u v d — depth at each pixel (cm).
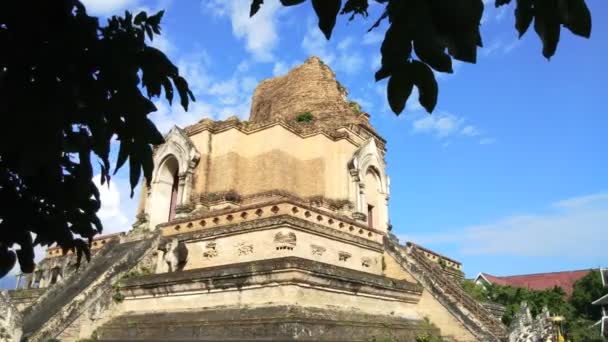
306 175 2847
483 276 7156
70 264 2527
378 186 3138
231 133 2745
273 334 1573
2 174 497
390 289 2164
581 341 4403
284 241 1948
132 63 484
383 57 357
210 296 1888
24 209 515
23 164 430
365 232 2494
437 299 2330
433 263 2873
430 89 354
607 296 5416
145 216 2767
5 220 510
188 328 1788
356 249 2394
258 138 2783
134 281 2097
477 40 351
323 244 2183
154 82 500
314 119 3250
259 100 3788
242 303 1786
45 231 529
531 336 2175
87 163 492
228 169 2673
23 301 2502
